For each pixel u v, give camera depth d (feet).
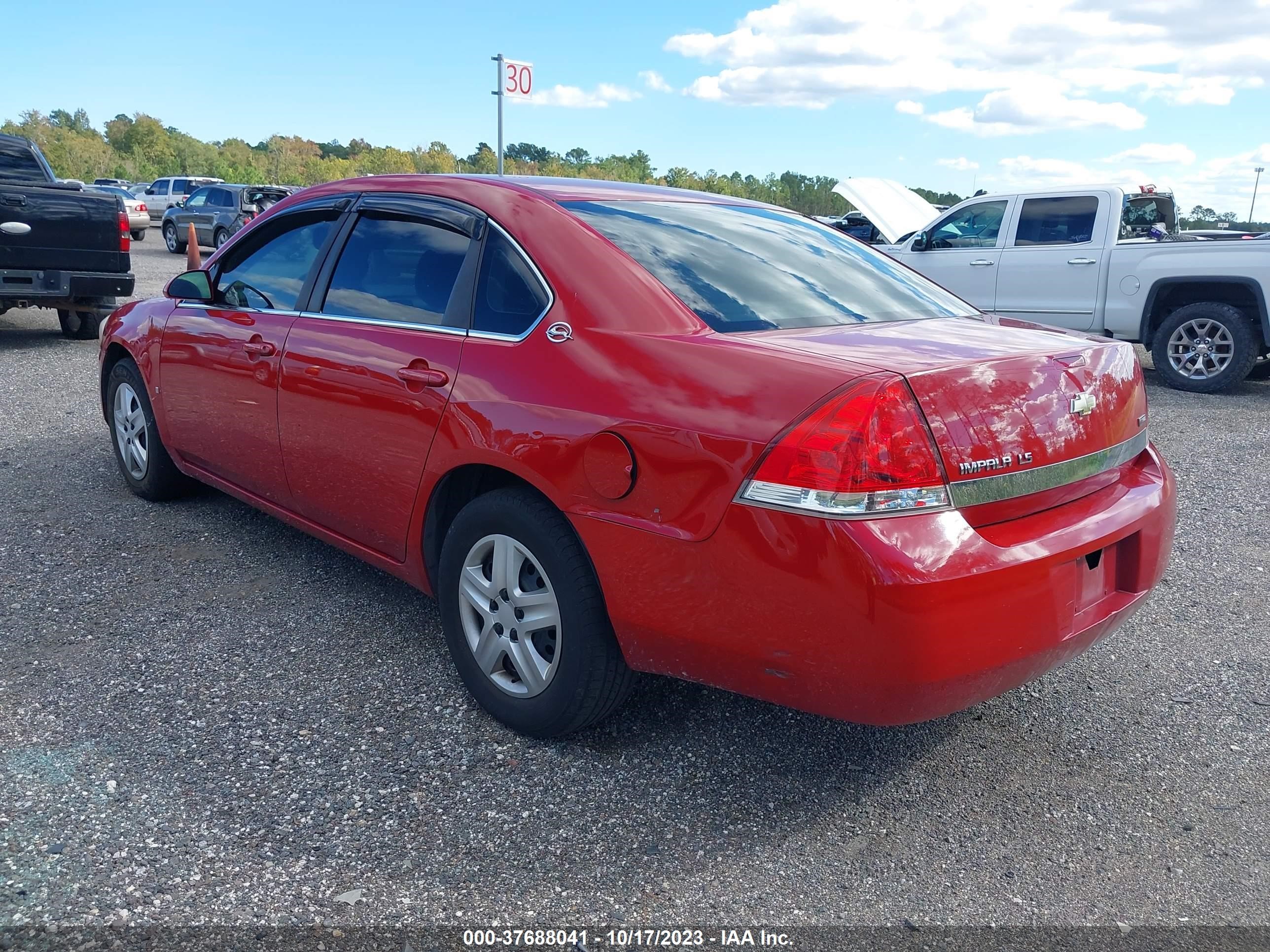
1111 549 8.77
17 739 9.15
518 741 9.47
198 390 13.51
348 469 10.96
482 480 9.95
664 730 9.78
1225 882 7.84
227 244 13.79
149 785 8.52
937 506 7.22
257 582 12.98
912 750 9.66
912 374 7.30
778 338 8.30
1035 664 7.88
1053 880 7.84
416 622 11.97
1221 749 9.81
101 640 11.22
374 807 8.38
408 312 10.48
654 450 7.82
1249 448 22.50
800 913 7.37
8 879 7.29
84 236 29.94
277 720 9.68
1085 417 8.43
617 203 10.43
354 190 11.98
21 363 28.14
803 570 7.13
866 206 42.96
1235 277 28.40
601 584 8.34
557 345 8.85
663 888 7.57
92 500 16.03
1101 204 31.30
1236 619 12.99
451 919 7.16
